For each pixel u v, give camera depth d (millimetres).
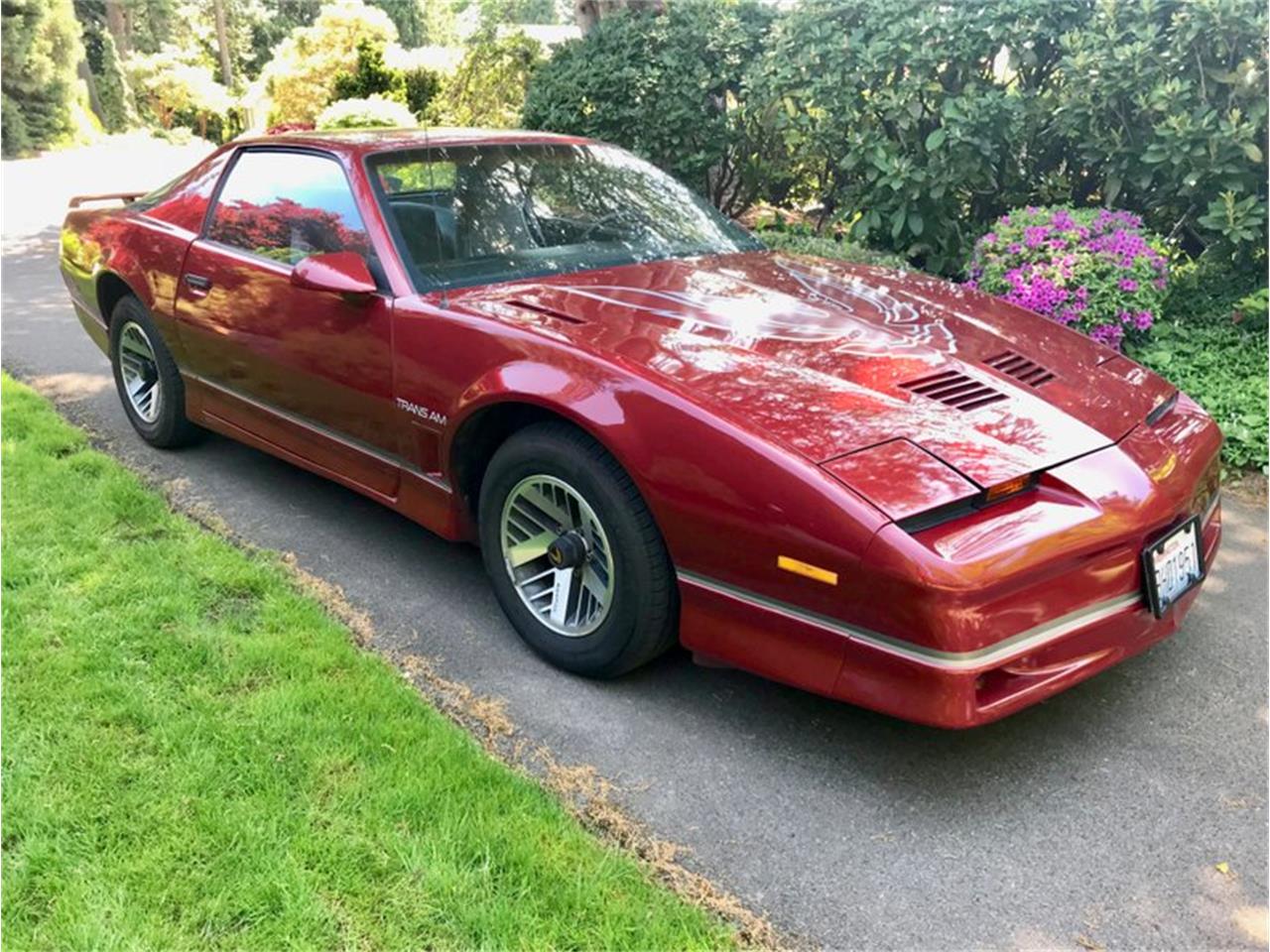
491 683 2924
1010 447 2449
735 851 2283
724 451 2424
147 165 22609
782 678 2459
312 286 3182
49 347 6500
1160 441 2707
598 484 2680
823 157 6859
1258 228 5520
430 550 3760
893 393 2617
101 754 2461
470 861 2166
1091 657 2441
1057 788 2498
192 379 4277
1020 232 5516
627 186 3988
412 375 3139
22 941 1951
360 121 11672
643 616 2703
